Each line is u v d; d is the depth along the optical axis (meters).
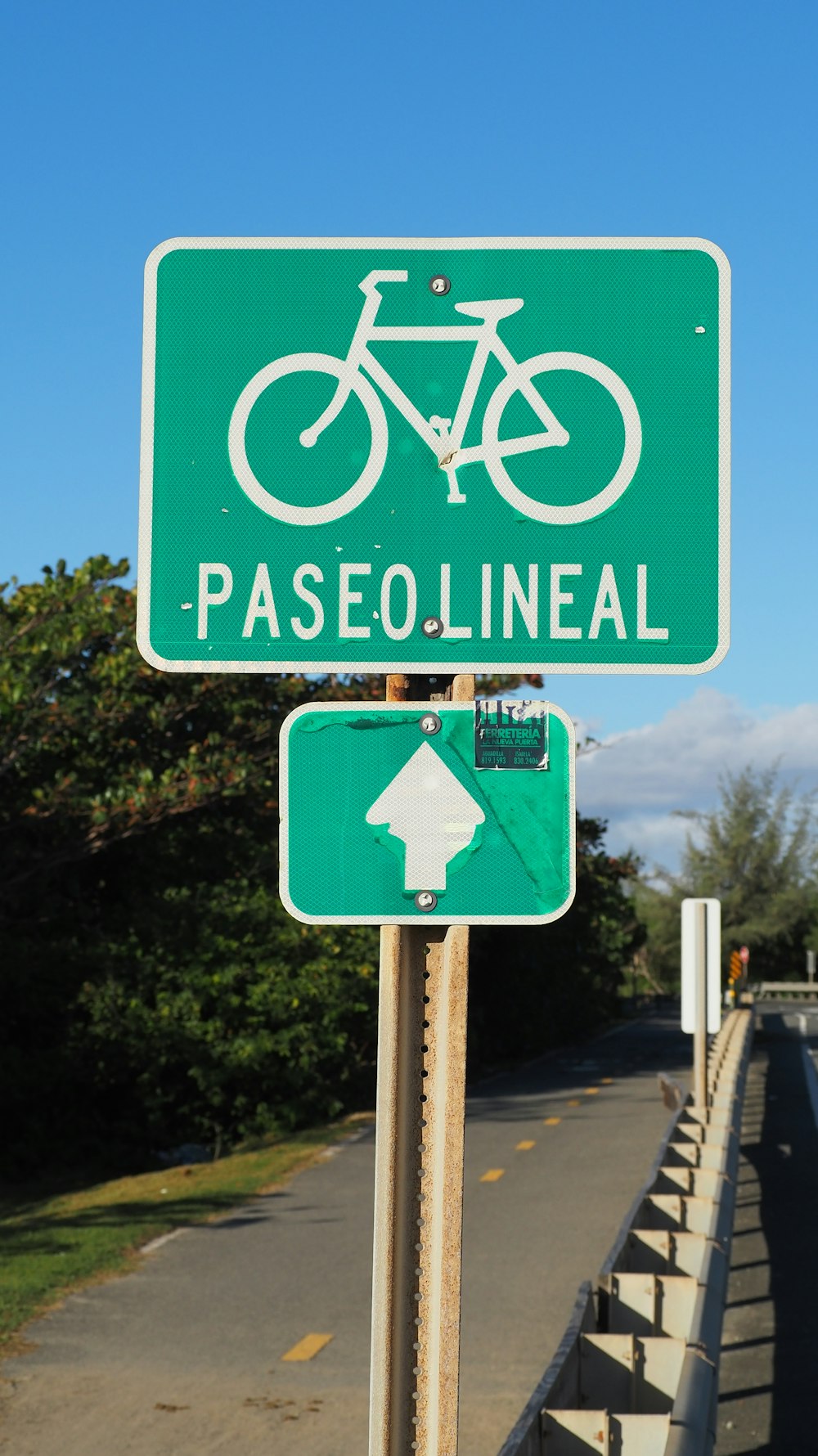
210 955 20.00
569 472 2.49
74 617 16.58
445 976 2.34
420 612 2.48
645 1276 6.10
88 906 21.31
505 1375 7.73
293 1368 7.90
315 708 2.37
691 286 2.52
